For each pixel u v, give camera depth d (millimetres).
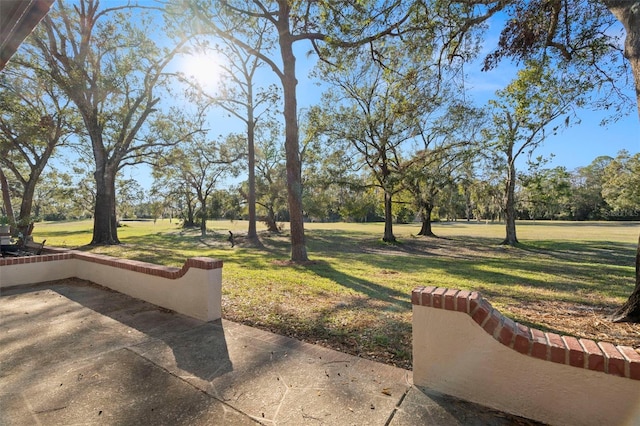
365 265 10352
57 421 1994
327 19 7609
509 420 2006
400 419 2012
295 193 10398
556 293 6336
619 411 1774
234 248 16703
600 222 50469
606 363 1806
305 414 2066
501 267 10211
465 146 17531
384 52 9062
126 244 17031
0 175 17328
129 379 2508
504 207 19172
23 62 12430
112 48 13508
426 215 26625
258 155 27406
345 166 19547
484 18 6258
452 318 2266
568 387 1904
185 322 3842
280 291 5832
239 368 2688
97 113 15008
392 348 3154
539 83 9758
